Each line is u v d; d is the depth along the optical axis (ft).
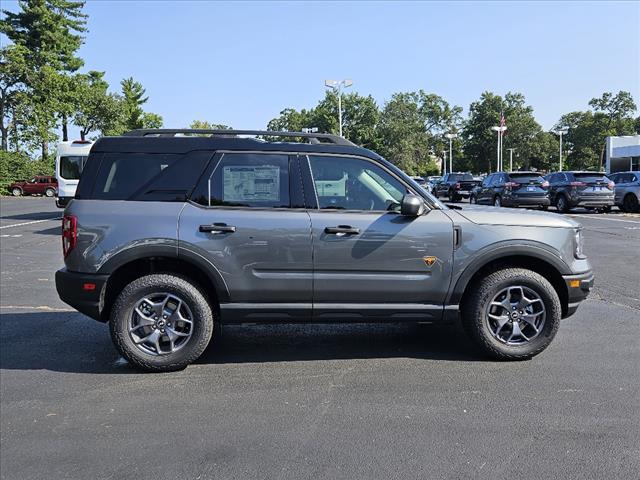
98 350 18.53
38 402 14.28
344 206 16.46
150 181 16.30
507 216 16.89
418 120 330.75
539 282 16.61
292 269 16.11
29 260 38.32
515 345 16.83
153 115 285.43
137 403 14.17
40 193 156.46
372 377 15.83
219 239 15.93
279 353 18.11
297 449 11.68
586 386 14.93
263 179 16.44
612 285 27.63
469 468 10.85
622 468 10.82
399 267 16.28
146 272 16.87
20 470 11.02
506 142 351.25
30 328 21.15
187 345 16.28
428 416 13.19
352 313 16.44
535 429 12.47
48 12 180.34
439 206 16.84
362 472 10.75
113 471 10.94
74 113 188.55
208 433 12.47
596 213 74.38
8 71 167.12
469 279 16.57
